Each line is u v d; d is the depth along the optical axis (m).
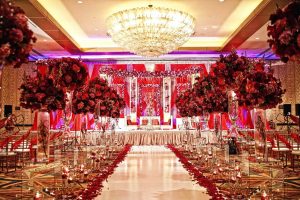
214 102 9.22
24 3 9.62
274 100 5.97
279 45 4.04
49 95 5.98
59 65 6.41
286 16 3.96
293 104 17.45
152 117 18.59
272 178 5.75
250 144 9.28
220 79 6.60
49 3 11.16
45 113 6.15
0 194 5.93
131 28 11.02
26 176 5.97
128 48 11.92
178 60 18.89
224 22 13.53
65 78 6.40
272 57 17.92
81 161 8.64
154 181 7.29
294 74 17.53
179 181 7.29
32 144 6.93
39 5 10.20
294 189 6.18
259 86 5.87
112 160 10.78
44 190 5.88
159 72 18.30
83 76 6.62
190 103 11.85
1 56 3.62
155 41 11.16
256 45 15.76
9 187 6.65
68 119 8.26
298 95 17.41
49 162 6.21
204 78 9.58
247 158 6.61
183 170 8.90
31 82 5.99
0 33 3.68
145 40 11.16
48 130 6.15
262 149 6.23
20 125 14.04
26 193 5.88
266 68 7.85
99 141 12.21
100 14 12.39
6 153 8.18
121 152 13.29
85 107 9.51
